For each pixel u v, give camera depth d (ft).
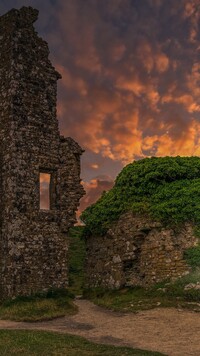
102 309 61.05
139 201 72.08
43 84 73.41
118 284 72.84
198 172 70.85
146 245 69.72
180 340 41.55
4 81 70.85
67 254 72.13
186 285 60.13
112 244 76.28
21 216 67.26
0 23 73.67
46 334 44.27
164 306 56.24
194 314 51.72
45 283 68.44
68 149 76.18
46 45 75.10
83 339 42.63
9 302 63.46
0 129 70.28
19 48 71.20
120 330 47.14
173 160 71.56
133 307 58.13
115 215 75.92
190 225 65.16
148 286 66.95
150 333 45.06
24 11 73.10
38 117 71.77
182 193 67.15
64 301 63.93
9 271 65.31
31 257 67.41
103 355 36.47
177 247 65.21
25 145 69.31
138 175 72.79
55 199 72.54
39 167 70.74
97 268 79.87
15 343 40.29
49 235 70.28
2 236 67.46
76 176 76.23
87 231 83.25
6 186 67.82
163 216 67.15
